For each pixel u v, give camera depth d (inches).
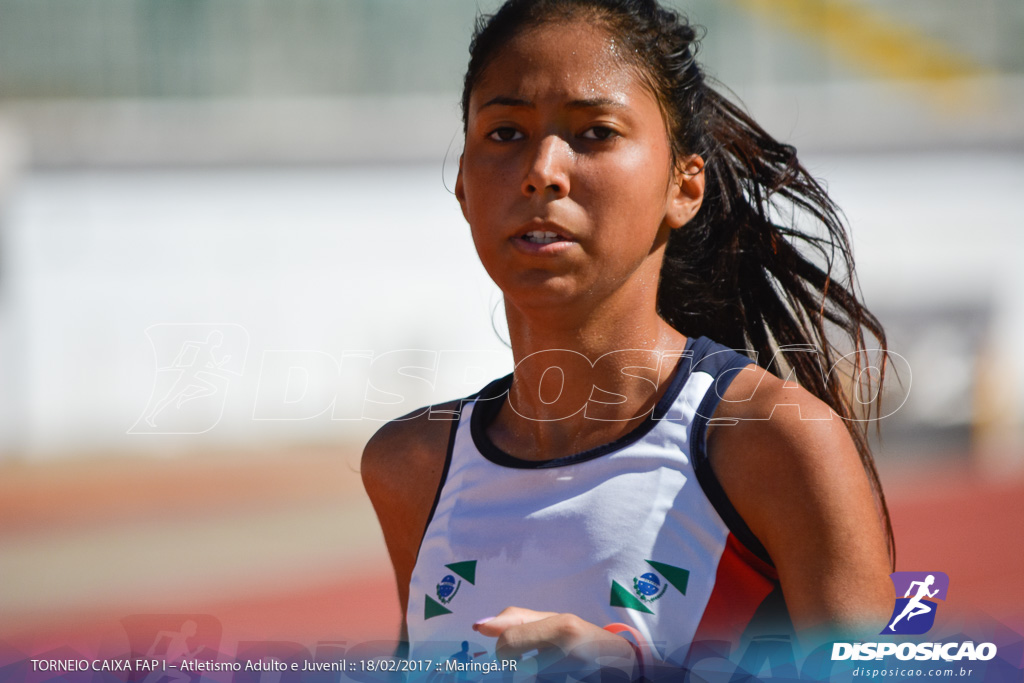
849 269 273.7
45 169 1905.8
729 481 188.2
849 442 190.9
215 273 1903.3
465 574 203.5
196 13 2149.4
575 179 190.2
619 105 192.4
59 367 1834.4
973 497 1358.3
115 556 1140.5
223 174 1945.1
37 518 1349.7
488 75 201.9
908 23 2253.9
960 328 1972.2
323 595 933.2
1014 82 2103.8
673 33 215.5
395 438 243.3
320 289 1918.1
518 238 193.0
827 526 179.9
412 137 1964.8
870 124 2036.2
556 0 202.4
